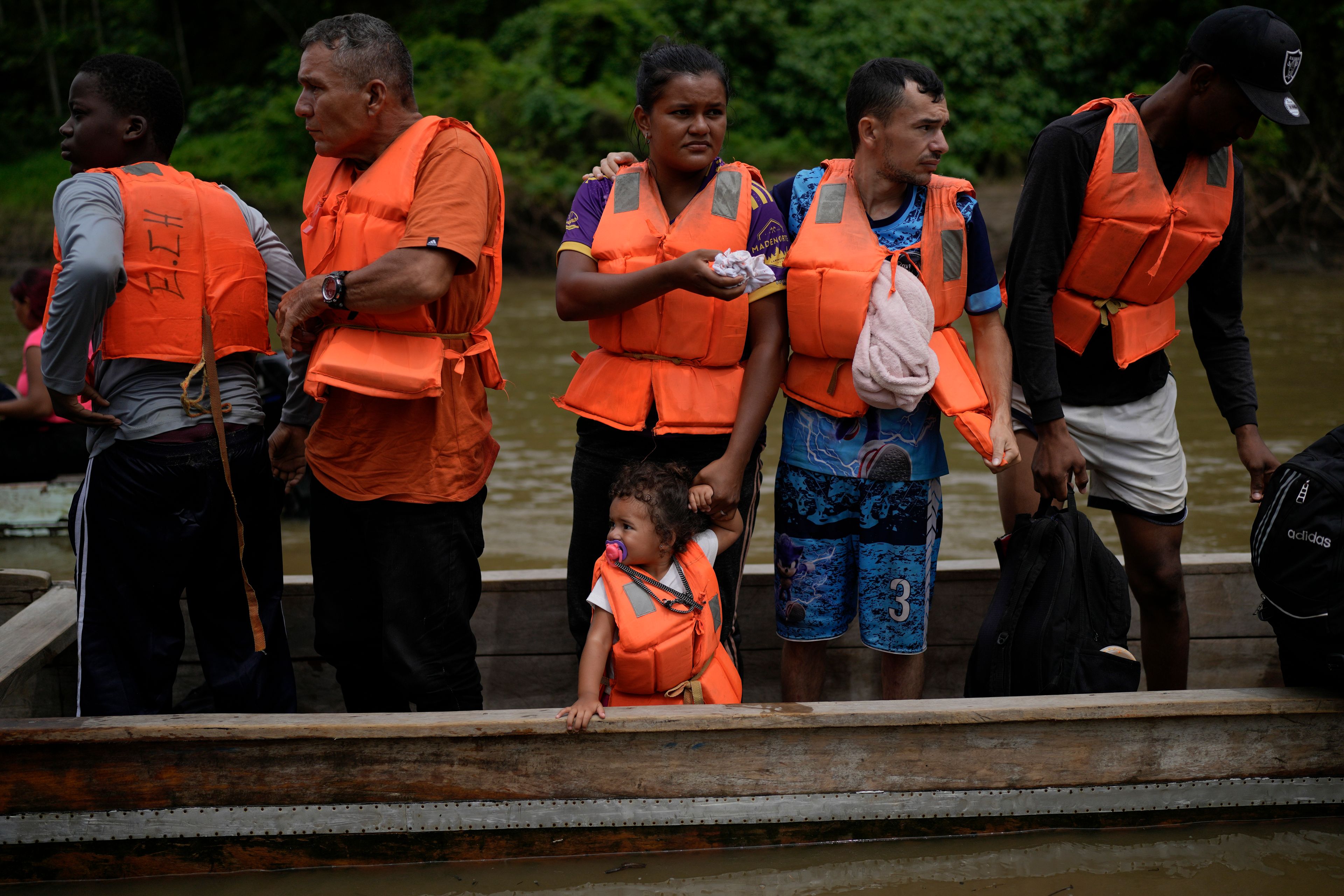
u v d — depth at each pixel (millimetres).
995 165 24062
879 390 2979
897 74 2979
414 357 2844
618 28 25219
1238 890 2764
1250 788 2965
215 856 2797
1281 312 15008
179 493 2959
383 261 2725
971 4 26031
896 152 2990
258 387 3217
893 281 2973
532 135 23219
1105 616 3211
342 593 3145
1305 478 2926
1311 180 21750
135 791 2740
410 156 2820
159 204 2887
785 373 3275
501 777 2783
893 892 2771
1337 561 2857
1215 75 3041
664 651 2973
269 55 31859
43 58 32375
